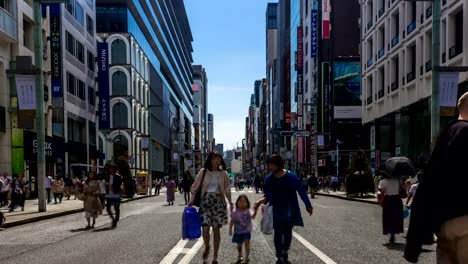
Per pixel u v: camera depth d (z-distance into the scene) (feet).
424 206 8.41
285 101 367.25
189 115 481.87
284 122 369.50
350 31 218.18
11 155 97.35
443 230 8.23
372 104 144.56
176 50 353.72
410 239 8.55
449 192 8.19
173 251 29.01
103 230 42.50
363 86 156.66
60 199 91.71
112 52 205.26
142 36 237.04
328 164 201.16
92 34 163.94
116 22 206.28
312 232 38.68
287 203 23.18
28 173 104.99
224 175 24.53
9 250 30.81
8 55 97.45
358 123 194.29
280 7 389.39
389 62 127.44
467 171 8.12
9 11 96.68
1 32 90.68
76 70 142.10
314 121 225.15
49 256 27.81
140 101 227.61
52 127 120.47
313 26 225.56
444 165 8.27
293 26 319.68
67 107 131.75
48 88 117.80
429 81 98.27
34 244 33.55
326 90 201.26
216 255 24.25
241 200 25.11
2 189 75.25
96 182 45.50
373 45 143.84
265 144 510.99
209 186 24.29
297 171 277.23
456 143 8.23
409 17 111.96
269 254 27.78
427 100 100.27
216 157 24.41
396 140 122.31
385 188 32.35
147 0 225.35
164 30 289.94
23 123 62.44
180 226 45.27
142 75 234.38
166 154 309.01
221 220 23.97
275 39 492.13
